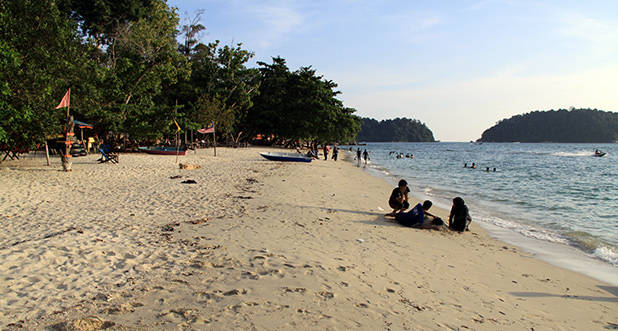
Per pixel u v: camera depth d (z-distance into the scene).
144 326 3.56
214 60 50.03
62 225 7.68
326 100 62.00
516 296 5.52
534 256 8.02
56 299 4.11
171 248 6.33
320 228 8.71
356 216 10.59
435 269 6.40
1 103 14.16
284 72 61.72
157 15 34.00
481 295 5.36
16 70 15.06
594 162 54.97
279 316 3.95
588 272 7.06
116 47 32.94
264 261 5.80
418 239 8.55
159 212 9.48
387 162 48.91
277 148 63.16
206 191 13.25
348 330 3.77
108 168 19.42
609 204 16.05
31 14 16.94
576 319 4.82
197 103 43.31
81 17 41.50
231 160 30.19
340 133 67.88
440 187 21.64
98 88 27.38
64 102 16.38
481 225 11.25
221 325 3.66
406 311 4.43
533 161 57.47
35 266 5.10
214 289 4.59
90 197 11.26
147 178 16.27
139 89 31.47
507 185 23.53
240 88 50.00
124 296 4.28
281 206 11.14
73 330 3.38
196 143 45.66
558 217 12.96
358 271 5.78
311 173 23.05
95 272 5.01
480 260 7.33
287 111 59.75
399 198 10.56
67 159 17.19
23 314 3.71
